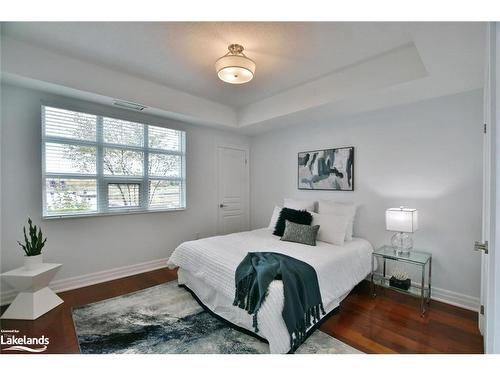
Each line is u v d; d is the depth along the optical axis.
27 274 2.16
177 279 3.10
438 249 2.57
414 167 2.75
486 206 1.46
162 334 1.92
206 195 4.18
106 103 2.93
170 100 3.22
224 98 3.59
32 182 2.59
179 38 2.10
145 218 3.47
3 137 2.43
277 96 3.41
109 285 2.91
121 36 2.08
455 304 2.44
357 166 3.24
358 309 2.35
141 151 3.45
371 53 2.31
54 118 2.72
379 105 2.88
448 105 2.53
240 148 4.68
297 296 1.76
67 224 2.81
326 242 2.84
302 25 1.88
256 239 2.95
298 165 3.94
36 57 2.26
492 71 1.06
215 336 1.90
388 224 2.61
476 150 2.36
